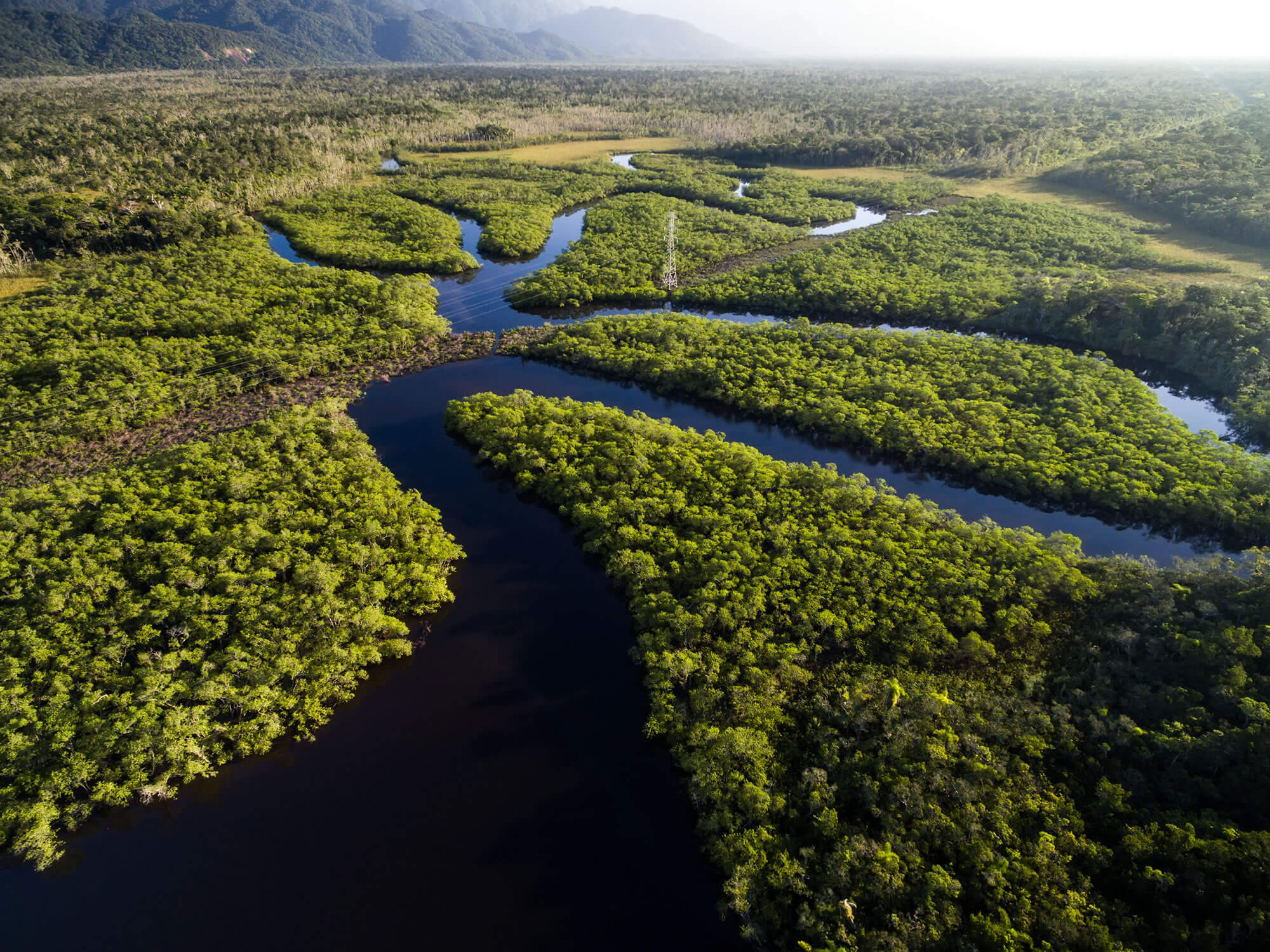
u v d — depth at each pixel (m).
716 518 81.94
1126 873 46.41
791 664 64.94
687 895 52.19
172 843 55.44
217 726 61.19
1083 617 67.69
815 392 112.12
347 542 79.94
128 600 71.19
